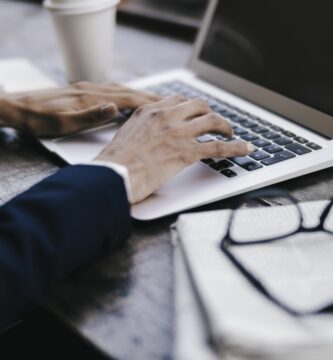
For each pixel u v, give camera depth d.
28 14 1.38
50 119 0.68
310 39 0.70
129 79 0.92
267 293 0.35
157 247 0.48
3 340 0.76
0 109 0.68
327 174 0.59
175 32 1.16
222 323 0.31
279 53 0.74
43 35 1.20
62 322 0.40
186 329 0.34
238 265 0.38
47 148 0.66
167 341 0.37
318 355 0.31
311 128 0.68
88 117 0.66
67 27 0.81
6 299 0.40
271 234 0.44
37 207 0.44
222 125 0.60
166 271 0.45
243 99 0.78
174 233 0.48
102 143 0.66
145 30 1.20
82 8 0.79
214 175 0.56
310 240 0.43
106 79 0.89
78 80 0.88
